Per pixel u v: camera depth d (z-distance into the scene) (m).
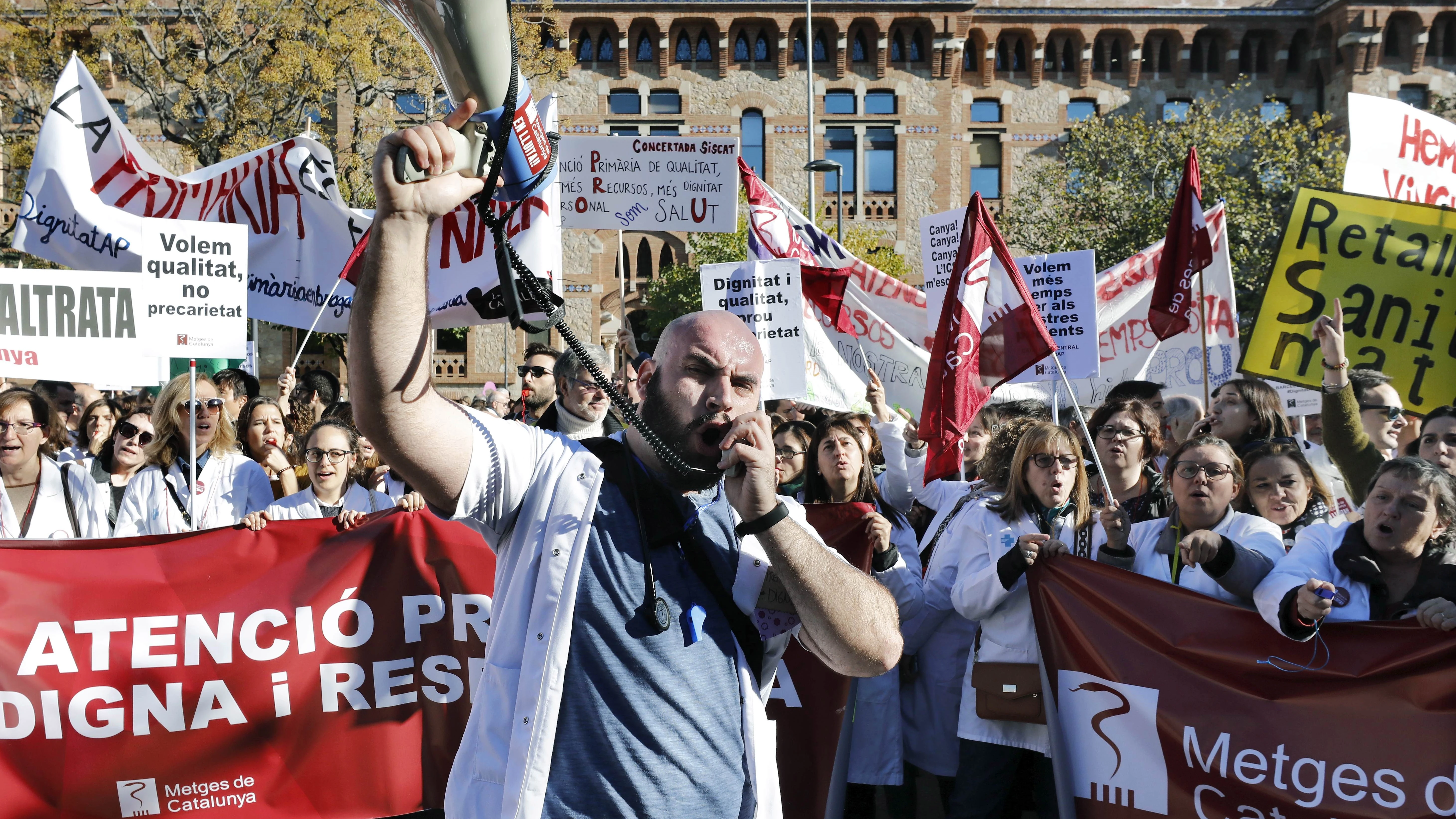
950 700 4.49
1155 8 31.55
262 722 3.85
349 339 1.66
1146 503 4.68
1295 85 32.09
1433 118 5.79
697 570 1.92
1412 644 3.28
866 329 8.68
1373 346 5.23
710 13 31.00
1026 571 3.92
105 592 3.77
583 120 31.11
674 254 30.78
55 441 5.45
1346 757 3.33
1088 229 27.64
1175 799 3.58
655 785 1.78
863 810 4.52
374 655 3.96
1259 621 3.52
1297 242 5.32
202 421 5.40
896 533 4.81
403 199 1.58
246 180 6.79
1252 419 5.07
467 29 1.57
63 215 6.55
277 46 21.97
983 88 31.94
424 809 3.95
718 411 1.91
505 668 1.86
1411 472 3.28
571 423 5.88
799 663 4.02
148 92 22.70
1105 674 3.72
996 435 4.63
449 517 1.87
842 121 31.45
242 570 3.90
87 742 3.70
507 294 1.74
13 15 22.12
